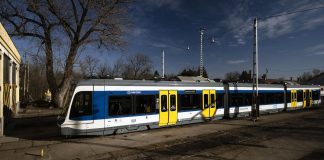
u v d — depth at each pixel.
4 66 18.98
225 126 18.06
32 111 30.11
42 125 19.55
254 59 21.56
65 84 32.91
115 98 14.50
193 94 18.36
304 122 20.45
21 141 13.63
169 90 16.88
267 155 10.84
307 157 10.55
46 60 33.31
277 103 26.73
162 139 13.81
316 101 34.03
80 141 13.32
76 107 13.41
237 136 14.74
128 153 11.12
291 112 28.59
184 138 14.08
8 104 20.94
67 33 31.36
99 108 13.90
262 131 16.31
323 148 12.02
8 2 30.34
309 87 32.81
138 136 14.51
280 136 14.80
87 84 13.73
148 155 10.84
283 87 27.97
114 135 14.73
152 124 15.97
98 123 13.81
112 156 10.70
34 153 11.17
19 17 31.19
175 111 17.11
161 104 16.41
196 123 19.30
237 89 22.09
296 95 29.95
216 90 20.17
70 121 13.27
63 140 13.65
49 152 11.32
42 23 31.50
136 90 15.34
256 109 21.28
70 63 32.50
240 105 22.33
